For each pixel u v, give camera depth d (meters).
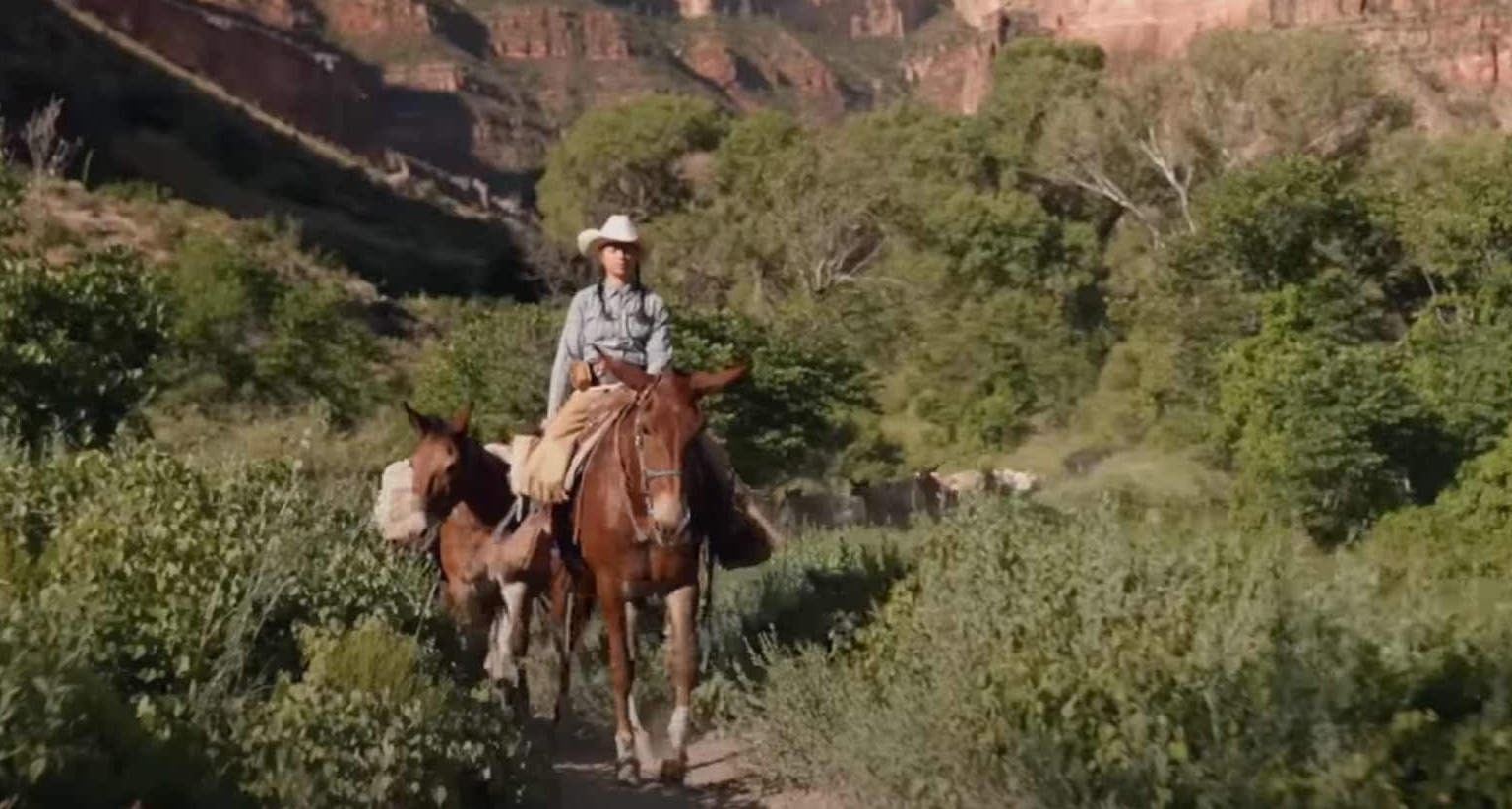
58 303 15.92
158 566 7.59
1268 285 56.69
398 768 6.63
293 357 41.09
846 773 8.35
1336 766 6.10
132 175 84.56
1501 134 81.38
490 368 34.91
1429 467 32.69
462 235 101.94
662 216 108.00
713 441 9.45
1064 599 8.34
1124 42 181.50
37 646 5.82
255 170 96.44
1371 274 57.50
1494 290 44.69
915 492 38.00
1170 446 46.84
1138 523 10.20
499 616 10.30
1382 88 88.62
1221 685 6.76
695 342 37.06
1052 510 10.36
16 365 15.11
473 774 7.30
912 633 8.95
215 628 7.18
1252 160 83.88
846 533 17.78
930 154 95.00
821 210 81.69
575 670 11.09
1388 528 28.08
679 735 8.98
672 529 8.57
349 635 7.65
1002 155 94.75
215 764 6.12
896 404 63.34
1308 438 31.31
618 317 9.47
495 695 8.13
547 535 9.74
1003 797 7.23
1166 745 6.65
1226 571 8.02
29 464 10.30
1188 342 51.78
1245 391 38.22
